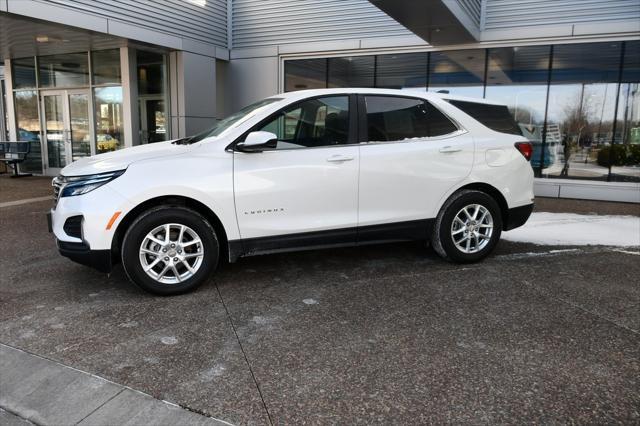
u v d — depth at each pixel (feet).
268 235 14.26
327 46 36.94
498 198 17.01
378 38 35.35
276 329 11.64
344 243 15.21
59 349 10.66
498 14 32.17
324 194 14.60
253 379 9.47
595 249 18.75
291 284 14.78
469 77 34.09
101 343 10.93
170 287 13.56
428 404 8.64
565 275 15.61
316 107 14.82
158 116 37.78
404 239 15.98
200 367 9.91
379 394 8.95
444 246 16.21
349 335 11.31
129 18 32.12
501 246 19.16
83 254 12.99
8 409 8.71
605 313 12.57
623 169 31.63
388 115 15.53
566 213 26.43
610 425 8.05
